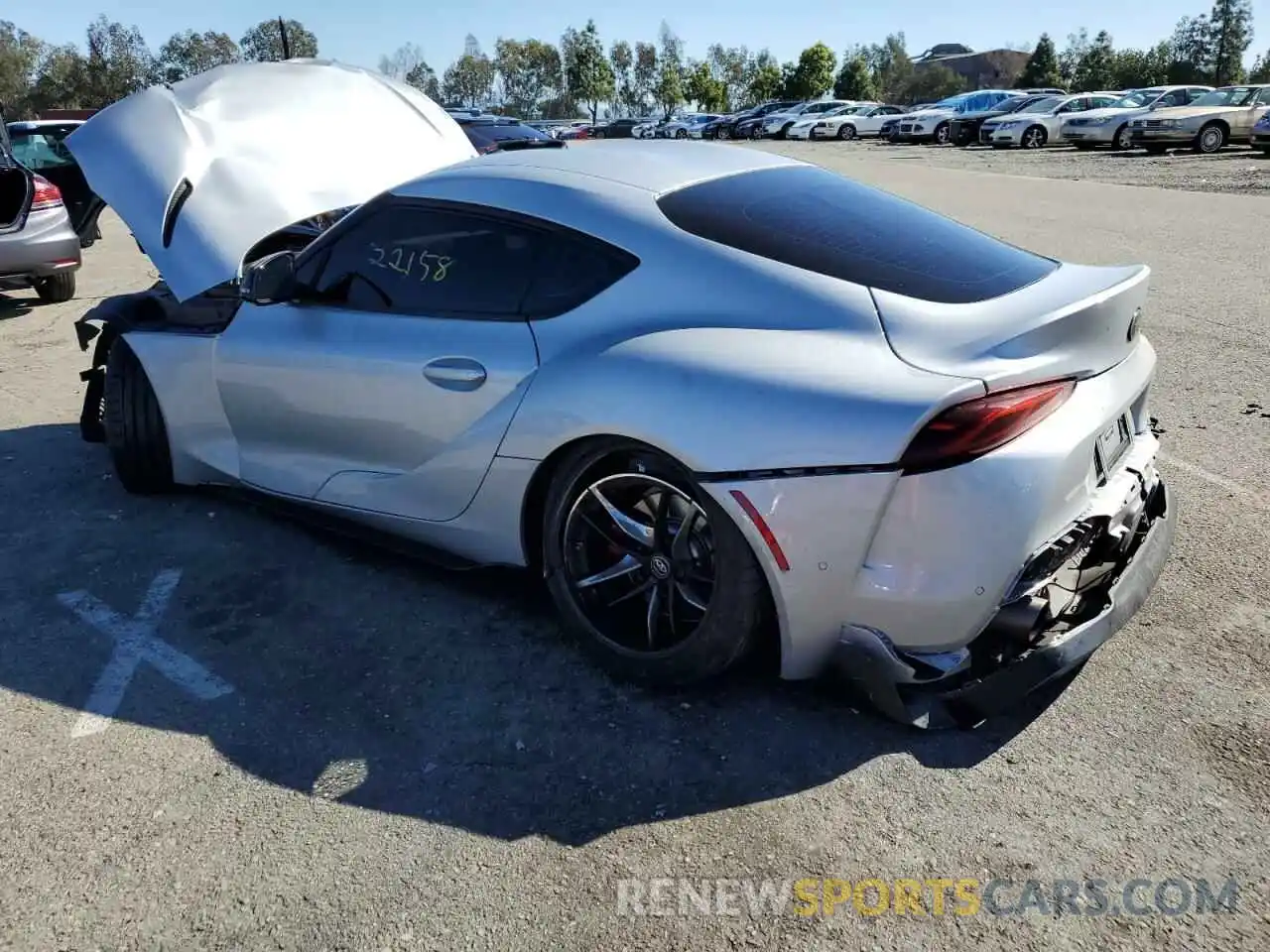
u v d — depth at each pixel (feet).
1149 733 8.54
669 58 335.26
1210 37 285.23
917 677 8.16
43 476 14.98
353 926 6.82
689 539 8.74
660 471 8.69
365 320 11.00
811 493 7.89
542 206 9.94
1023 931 6.64
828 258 9.01
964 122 105.60
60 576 11.86
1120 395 8.78
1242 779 7.96
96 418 15.28
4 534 13.03
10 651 10.28
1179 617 10.30
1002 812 7.70
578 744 8.67
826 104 139.54
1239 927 6.63
